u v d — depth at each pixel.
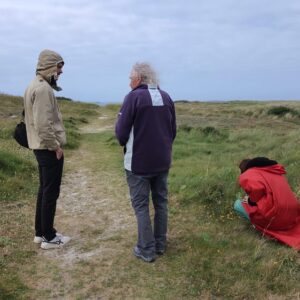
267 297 3.64
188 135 15.36
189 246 4.78
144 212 4.48
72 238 5.20
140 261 4.49
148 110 4.26
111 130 19.97
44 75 4.51
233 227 5.20
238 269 4.16
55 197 4.81
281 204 4.62
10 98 30.81
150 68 4.41
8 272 4.20
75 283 4.05
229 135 15.38
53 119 4.56
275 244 4.61
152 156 4.34
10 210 6.11
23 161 8.73
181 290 3.89
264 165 4.99
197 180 6.98
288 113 27.20
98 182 8.24
